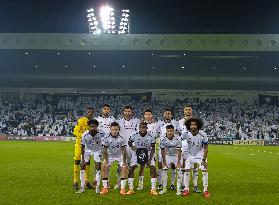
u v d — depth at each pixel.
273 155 31.23
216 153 33.03
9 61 58.22
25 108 62.50
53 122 58.53
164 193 12.42
